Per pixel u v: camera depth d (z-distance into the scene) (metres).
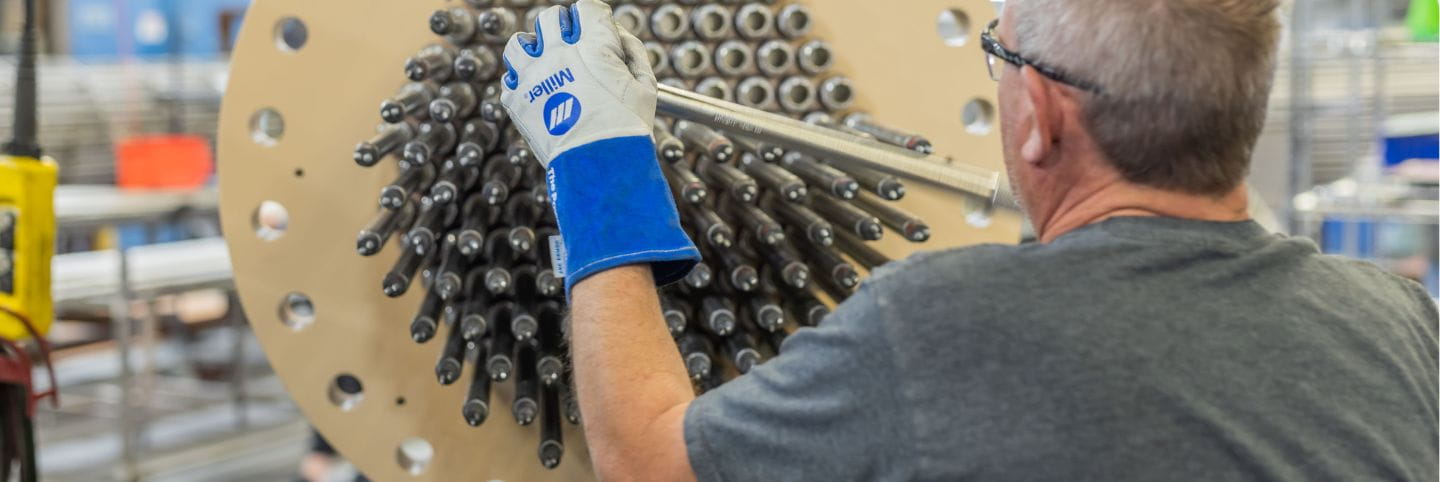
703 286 1.09
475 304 1.12
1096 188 0.84
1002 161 1.24
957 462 0.74
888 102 1.22
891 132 1.11
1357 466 0.77
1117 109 0.80
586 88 0.91
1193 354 0.77
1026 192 0.89
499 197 1.03
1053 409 0.74
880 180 1.09
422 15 1.14
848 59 1.21
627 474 0.83
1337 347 0.81
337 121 1.15
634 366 0.85
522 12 1.16
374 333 1.20
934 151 1.23
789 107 1.19
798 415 0.78
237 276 1.17
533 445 1.22
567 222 0.89
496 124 1.13
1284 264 0.84
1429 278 3.37
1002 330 0.76
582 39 0.93
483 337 1.17
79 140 3.65
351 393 1.25
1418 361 0.86
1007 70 0.89
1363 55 2.92
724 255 1.12
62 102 3.61
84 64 3.79
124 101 3.74
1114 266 0.79
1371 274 0.91
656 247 0.88
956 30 1.28
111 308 3.93
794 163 1.16
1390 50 2.90
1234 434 0.75
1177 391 0.75
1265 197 3.26
